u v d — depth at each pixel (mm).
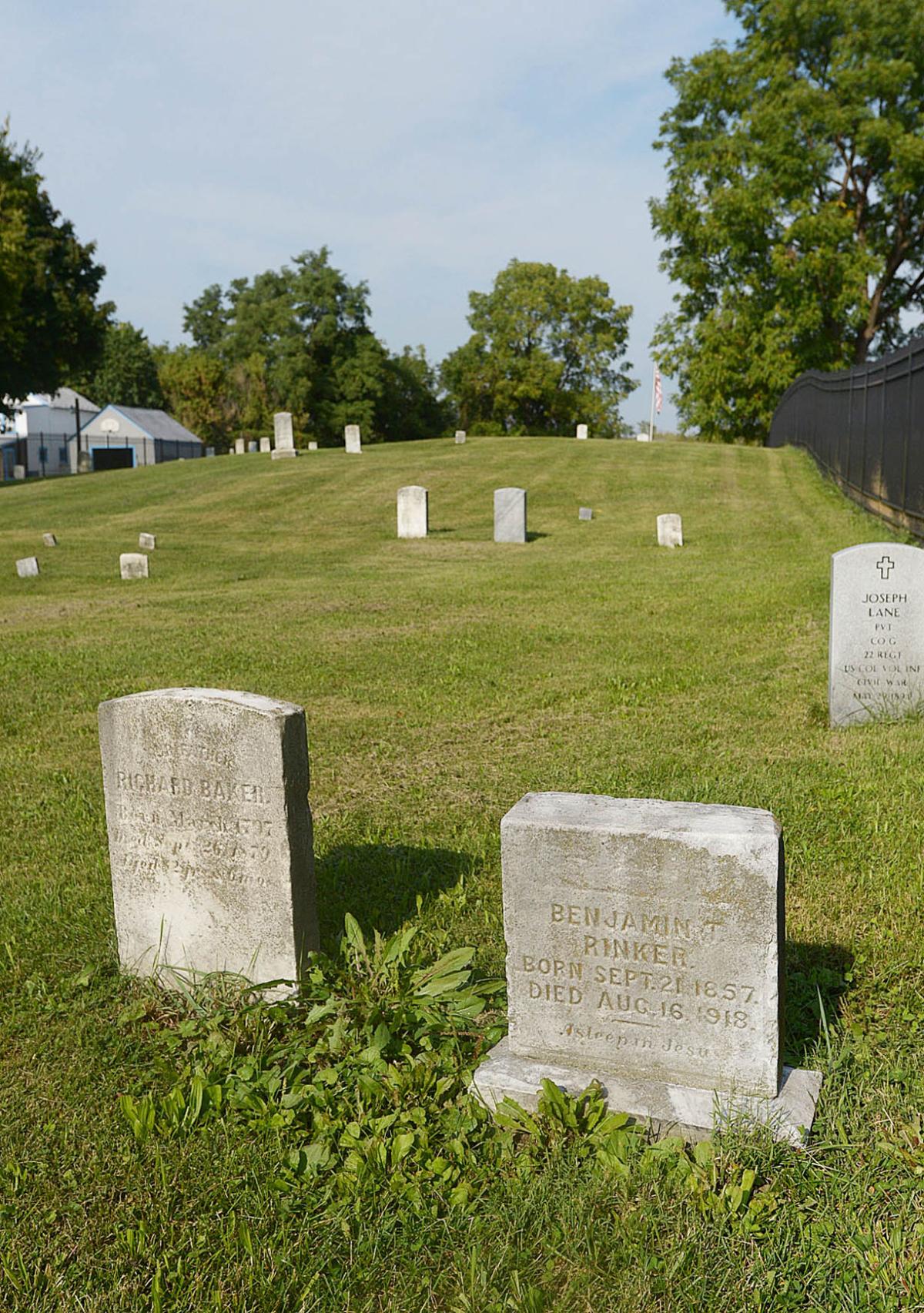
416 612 14930
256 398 81938
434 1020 4211
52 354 54312
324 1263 3137
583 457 36781
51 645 13328
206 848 4789
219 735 4648
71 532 27500
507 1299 2945
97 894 5863
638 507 27500
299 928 4727
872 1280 2871
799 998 4340
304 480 34406
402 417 84062
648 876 3676
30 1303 3094
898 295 49531
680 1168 3297
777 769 7172
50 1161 3703
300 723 4672
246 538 25641
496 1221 3195
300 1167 3545
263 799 4609
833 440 28922
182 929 4926
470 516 27625
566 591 16219
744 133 46406
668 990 3717
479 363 80250
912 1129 3436
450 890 5672
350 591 17266
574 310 78438
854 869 5516
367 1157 3510
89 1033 4527
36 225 52438
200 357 89688
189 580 19375
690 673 10406
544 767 7672
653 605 14492
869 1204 3152
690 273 49000
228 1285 3105
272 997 4727
